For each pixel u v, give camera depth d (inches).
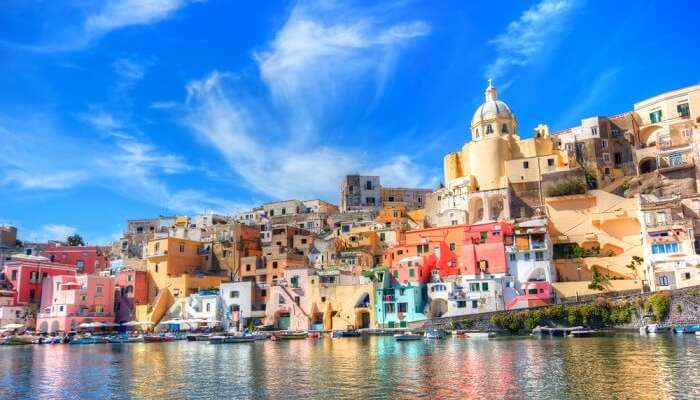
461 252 4188.0
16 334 4323.3
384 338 3511.3
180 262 4982.8
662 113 4680.1
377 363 2277.3
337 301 4151.1
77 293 4520.2
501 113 5078.7
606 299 3299.7
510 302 3693.4
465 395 1600.6
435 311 3919.8
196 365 2422.5
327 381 1894.7
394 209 5502.0
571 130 4990.2
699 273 3410.4
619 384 1672.0
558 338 3043.8
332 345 3184.1
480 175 4869.6
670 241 3560.5
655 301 3120.1
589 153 4485.7
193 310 4517.7
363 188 6688.0
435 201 5068.9
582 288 3661.4
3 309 4483.3
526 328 3385.8
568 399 1517.0
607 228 4055.1
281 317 4345.5
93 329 4512.8
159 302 4635.8
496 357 2325.3
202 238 5531.5
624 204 4030.5
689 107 4539.9
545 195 4355.3
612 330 3203.7
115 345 3668.8
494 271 3873.0
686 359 2064.5
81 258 5600.4
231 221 6476.4
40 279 4874.5
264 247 5128.0
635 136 4660.4
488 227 4028.1
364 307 4050.2
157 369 2324.1
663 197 3907.5
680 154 4175.7
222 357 2721.5
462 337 3348.9
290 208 6648.6
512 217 4539.9
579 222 4151.1
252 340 3735.2
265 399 1649.9
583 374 1845.5
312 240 5216.5
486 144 4867.1
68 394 1825.8
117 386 1940.2
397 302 3939.5
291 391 1753.2
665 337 2812.5
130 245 6382.9
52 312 4542.3
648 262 3614.7
